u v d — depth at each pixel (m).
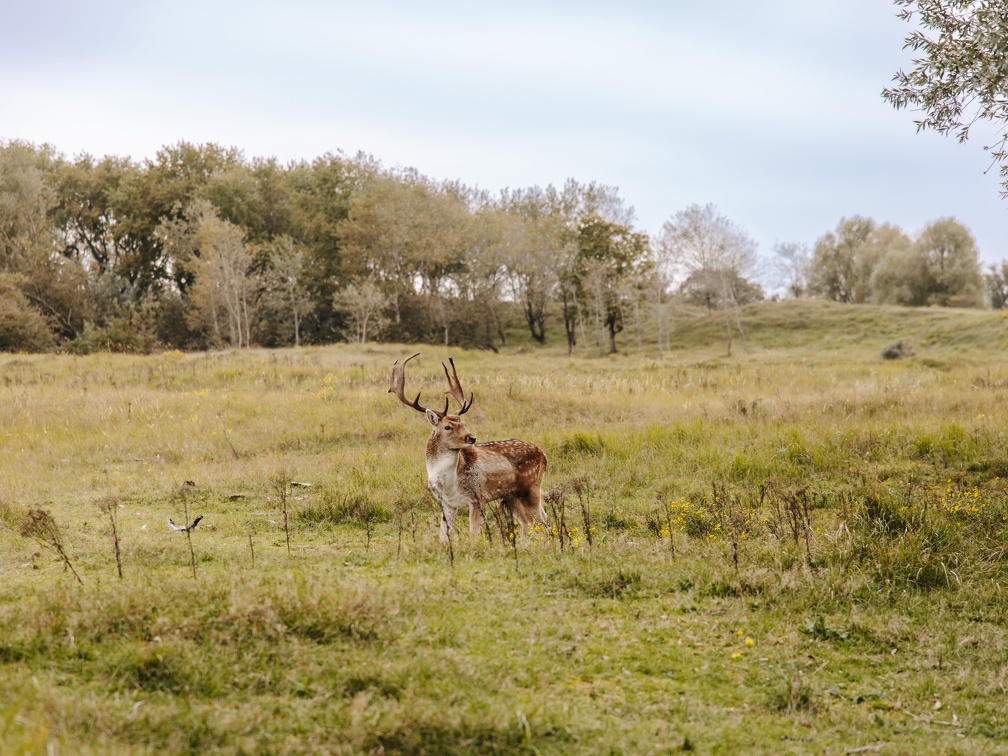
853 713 4.95
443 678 4.73
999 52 8.73
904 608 6.58
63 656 4.81
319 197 64.25
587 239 59.75
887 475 11.02
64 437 15.68
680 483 11.29
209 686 4.53
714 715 4.73
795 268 91.38
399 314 58.69
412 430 15.69
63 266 54.88
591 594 6.62
